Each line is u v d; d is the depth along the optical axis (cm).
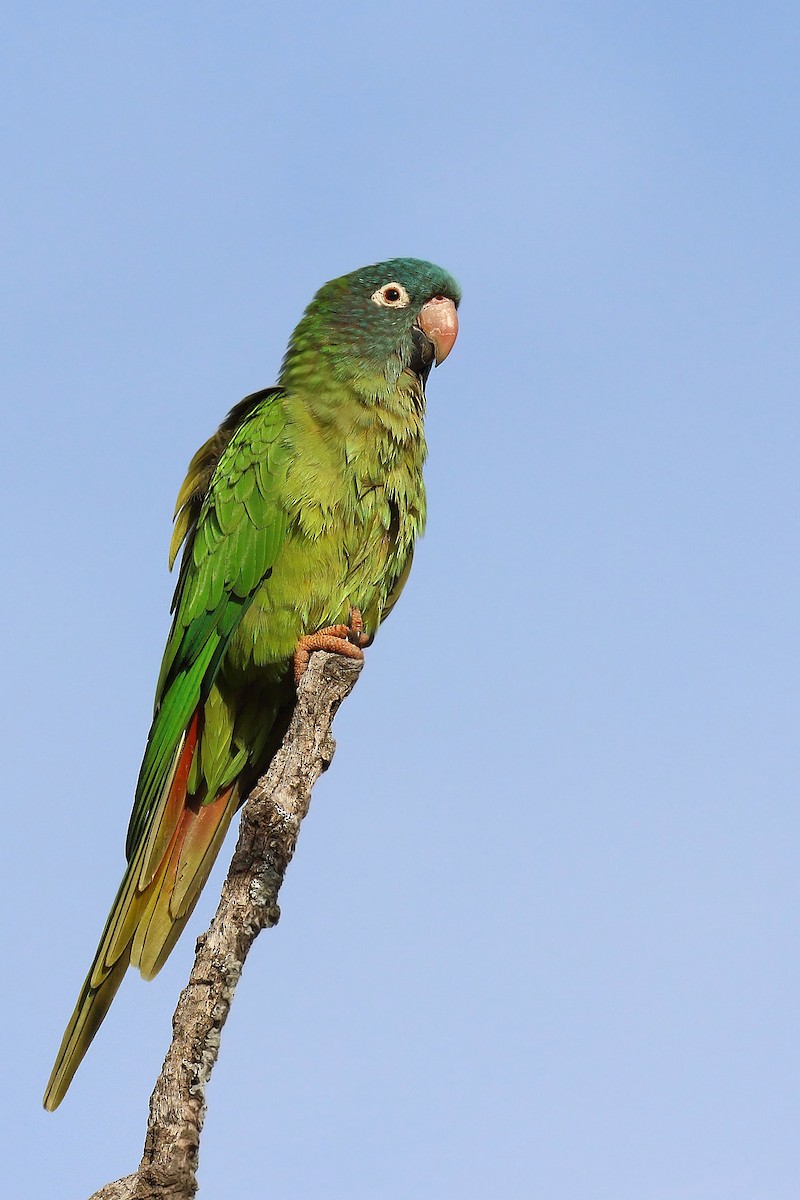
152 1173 695
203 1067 736
